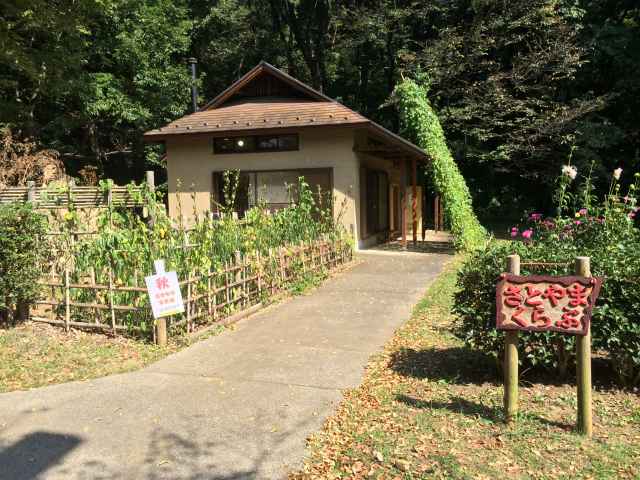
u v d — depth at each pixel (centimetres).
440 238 2081
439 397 471
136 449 381
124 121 2386
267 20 3050
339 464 362
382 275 1131
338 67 3186
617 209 586
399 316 768
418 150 1623
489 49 2452
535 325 396
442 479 338
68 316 655
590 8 2459
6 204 683
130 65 2181
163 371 539
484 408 444
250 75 1708
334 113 1540
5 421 427
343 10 2675
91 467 358
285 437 398
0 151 1636
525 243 545
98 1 1562
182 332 657
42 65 1766
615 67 2366
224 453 375
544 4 2233
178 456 371
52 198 902
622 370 479
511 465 354
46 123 2198
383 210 1992
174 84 2297
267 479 344
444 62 2386
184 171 1686
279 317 767
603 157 2494
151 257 662
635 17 2519
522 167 2509
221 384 503
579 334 387
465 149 2492
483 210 2994
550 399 459
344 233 1336
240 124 1576
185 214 1686
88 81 1972
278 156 1605
